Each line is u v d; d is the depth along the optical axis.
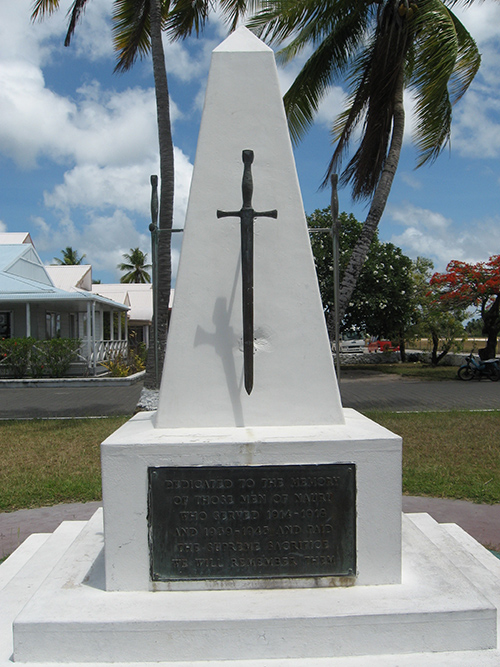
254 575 2.39
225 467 2.39
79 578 2.52
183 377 2.65
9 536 4.09
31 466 6.11
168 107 8.10
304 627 2.16
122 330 26.42
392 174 8.52
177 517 2.39
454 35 7.69
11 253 19.98
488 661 2.14
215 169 2.72
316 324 2.69
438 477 5.39
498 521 4.26
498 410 9.74
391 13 8.23
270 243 2.70
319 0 8.29
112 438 2.47
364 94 9.14
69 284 23.39
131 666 2.13
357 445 2.41
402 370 19.98
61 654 2.16
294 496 2.40
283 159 2.73
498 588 2.75
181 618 2.16
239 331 2.66
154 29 8.18
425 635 2.19
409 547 2.83
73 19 8.63
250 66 2.76
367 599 2.29
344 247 19.34
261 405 2.65
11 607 2.68
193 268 2.68
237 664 2.13
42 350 16.77
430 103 8.18
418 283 22.53
